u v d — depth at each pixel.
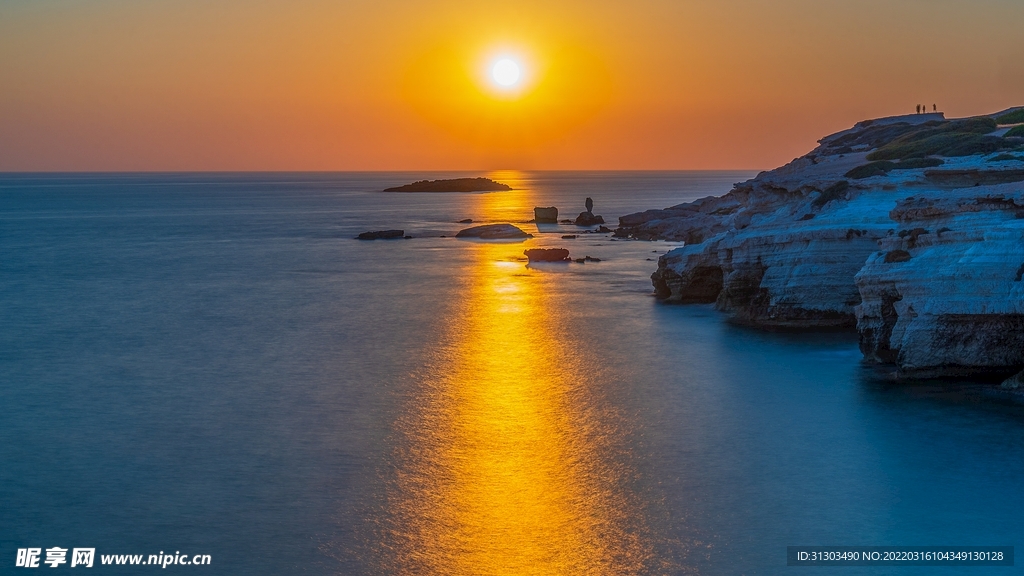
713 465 26.69
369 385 36.44
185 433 30.39
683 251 58.12
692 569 20.66
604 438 29.28
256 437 29.84
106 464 27.47
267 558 21.38
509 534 22.41
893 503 23.78
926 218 36.16
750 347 42.38
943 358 34.28
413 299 60.34
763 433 29.50
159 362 41.31
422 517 23.39
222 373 38.94
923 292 34.50
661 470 26.34
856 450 27.67
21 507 24.38
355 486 25.44
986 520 22.73
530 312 54.03
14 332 49.34
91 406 33.94
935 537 21.91
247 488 25.42
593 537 22.19
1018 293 32.22
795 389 34.69
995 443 27.98
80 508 24.27
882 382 35.25
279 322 51.84
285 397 34.75
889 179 51.34
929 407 31.73
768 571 20.50
